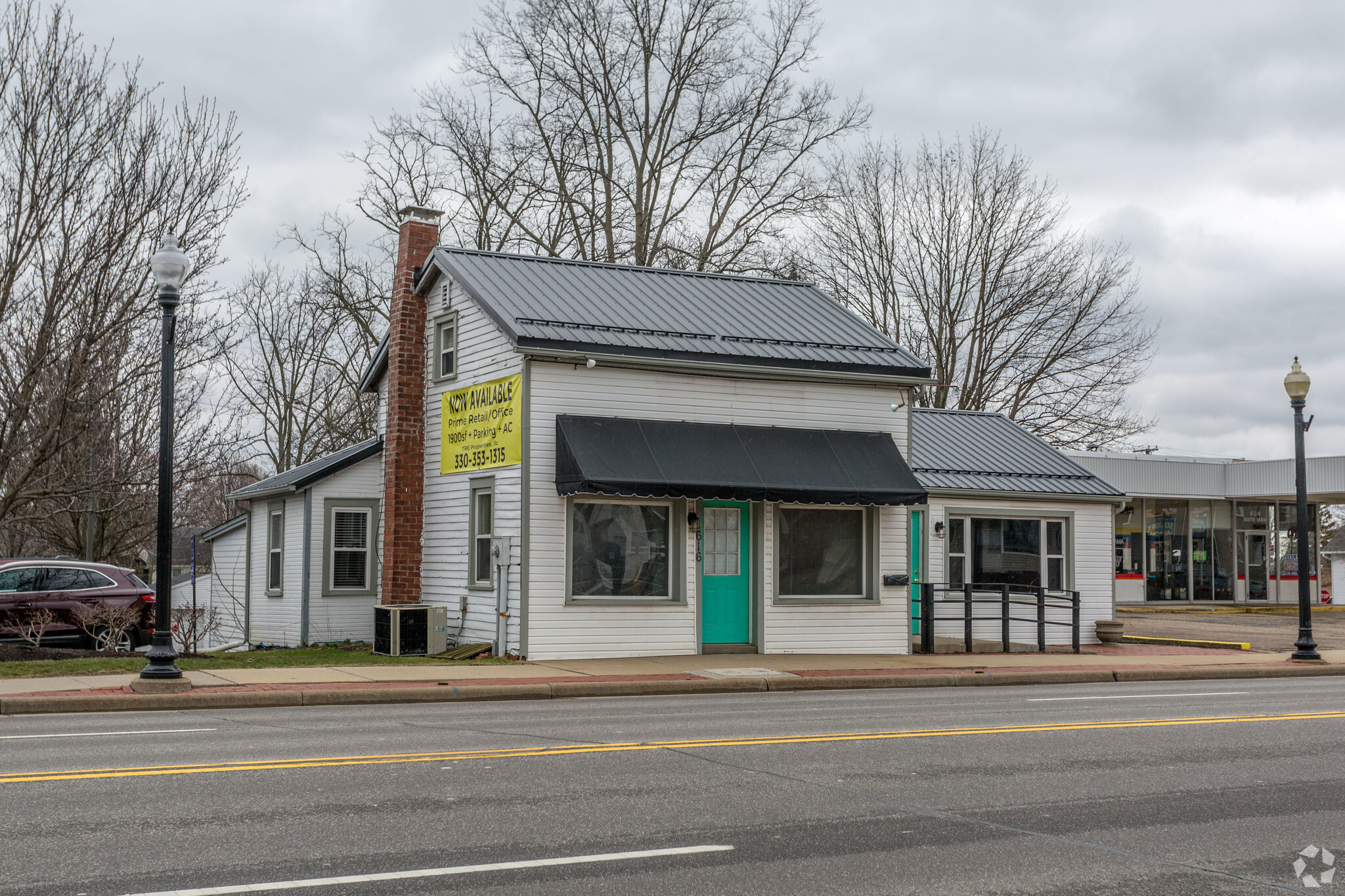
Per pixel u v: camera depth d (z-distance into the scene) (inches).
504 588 771.4
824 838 296.5
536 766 391.2
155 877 251.1
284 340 1872.5
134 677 627.8
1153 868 274.5
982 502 981.8
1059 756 426.9
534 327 776.3
